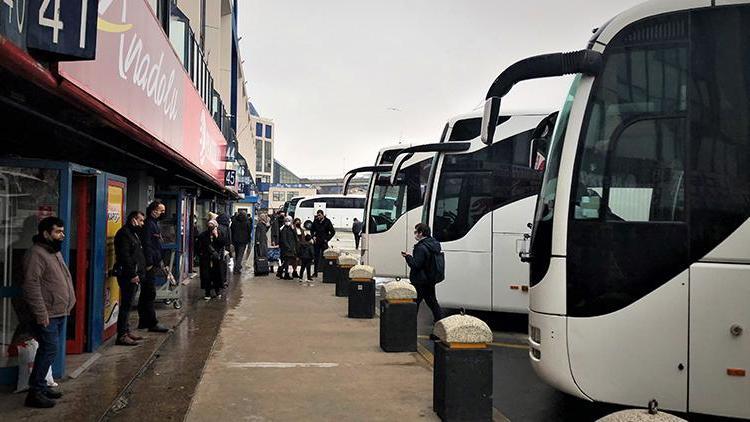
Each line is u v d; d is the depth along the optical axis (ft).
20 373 21.35
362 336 33.40
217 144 64.95
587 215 18.92
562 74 19.81
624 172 18.92
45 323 19.58
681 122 18.74
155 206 33.50
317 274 66.28
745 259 17.66
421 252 32.65
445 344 19.71
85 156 32.81
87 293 26.91
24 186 22.88
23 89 16.07
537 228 20.30
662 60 19.12
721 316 17.61
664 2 19.30
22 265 20.80
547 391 24.45
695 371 17.70
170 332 32.96
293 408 20.65
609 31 19.71
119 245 28.71
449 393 19.21
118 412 19.84
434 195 37.68
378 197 60.90
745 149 18.17
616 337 18.29
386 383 23.98
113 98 21.30
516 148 36.99
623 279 18.37
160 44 30.63
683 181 18.43
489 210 36.63
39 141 26.50
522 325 39.70
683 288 17.94
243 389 22.75
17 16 12.93
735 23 18.76
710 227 17.99
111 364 25.54
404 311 29.60
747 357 17.44
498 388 24.89
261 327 35.53
